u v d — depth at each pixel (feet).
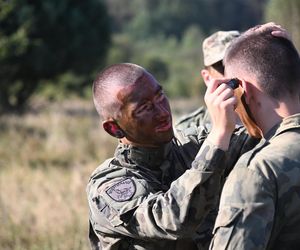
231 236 13.14
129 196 15.52
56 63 154.92
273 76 14.20
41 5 146.30
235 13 552.41
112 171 16.60
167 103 16.62
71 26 153.79
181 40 568.41
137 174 16.40
